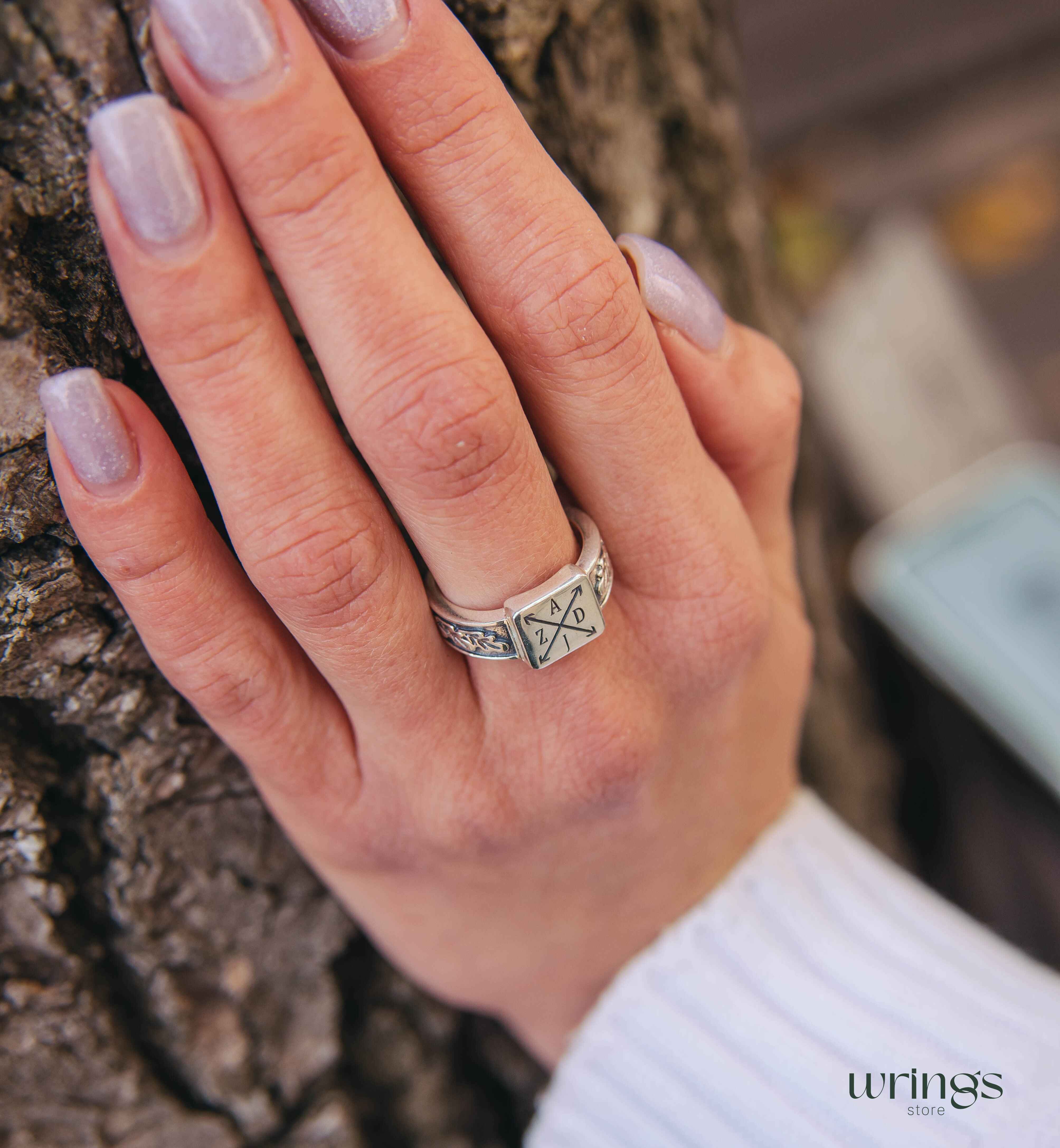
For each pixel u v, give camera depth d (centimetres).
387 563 18
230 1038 24
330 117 16
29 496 18
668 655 20
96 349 18
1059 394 67
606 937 23
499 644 18
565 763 20
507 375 17
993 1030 21
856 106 89
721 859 23
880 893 23
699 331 19
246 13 15
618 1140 22
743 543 20
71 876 21
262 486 17
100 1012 22
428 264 16
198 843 22
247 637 18
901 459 45
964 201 82
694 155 26
